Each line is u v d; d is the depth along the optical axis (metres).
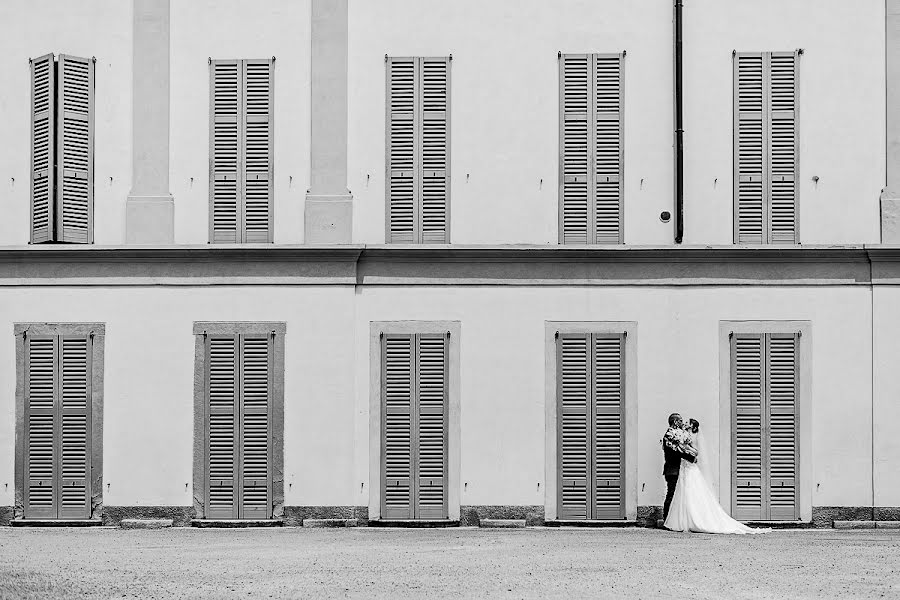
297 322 23.28
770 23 23.56
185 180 23.64
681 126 23.31
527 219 23.45
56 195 23.42
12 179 23.67
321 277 23.31
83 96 23.66
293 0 23.69
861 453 23.06
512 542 20.83
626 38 23.59
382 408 23.25
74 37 23.73
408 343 23.28
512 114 23.56
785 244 23.17
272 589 16.05
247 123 23.66
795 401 23.16
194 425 23.25
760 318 23.23
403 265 23.36
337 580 16.72
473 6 23.67
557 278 23.33
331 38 23.62
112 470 23.23
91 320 23.42
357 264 23.36
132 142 23.66
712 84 23.53
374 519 23.16
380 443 23.22
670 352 23.28
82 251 23.27
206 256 23.31
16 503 23.28
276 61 23.69
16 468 23.31
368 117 23.64
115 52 23.72
